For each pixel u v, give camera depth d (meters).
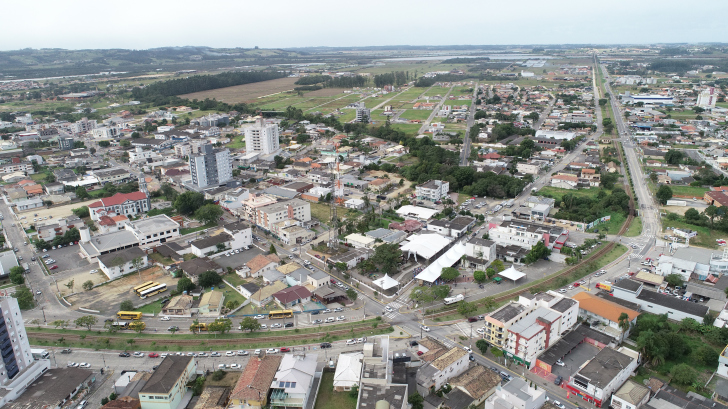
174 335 180.25
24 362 152.50
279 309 197.62
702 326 173.75
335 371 155.25
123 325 184.50
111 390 150.50
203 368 160.62
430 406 139.00
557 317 167.50
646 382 147.75
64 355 168.75
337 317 191.75
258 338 177.75
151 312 196.25
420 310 197.00
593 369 147.12
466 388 145.00
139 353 168.75
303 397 138.38
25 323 189.50
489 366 161.25
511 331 160.88
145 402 138.12
